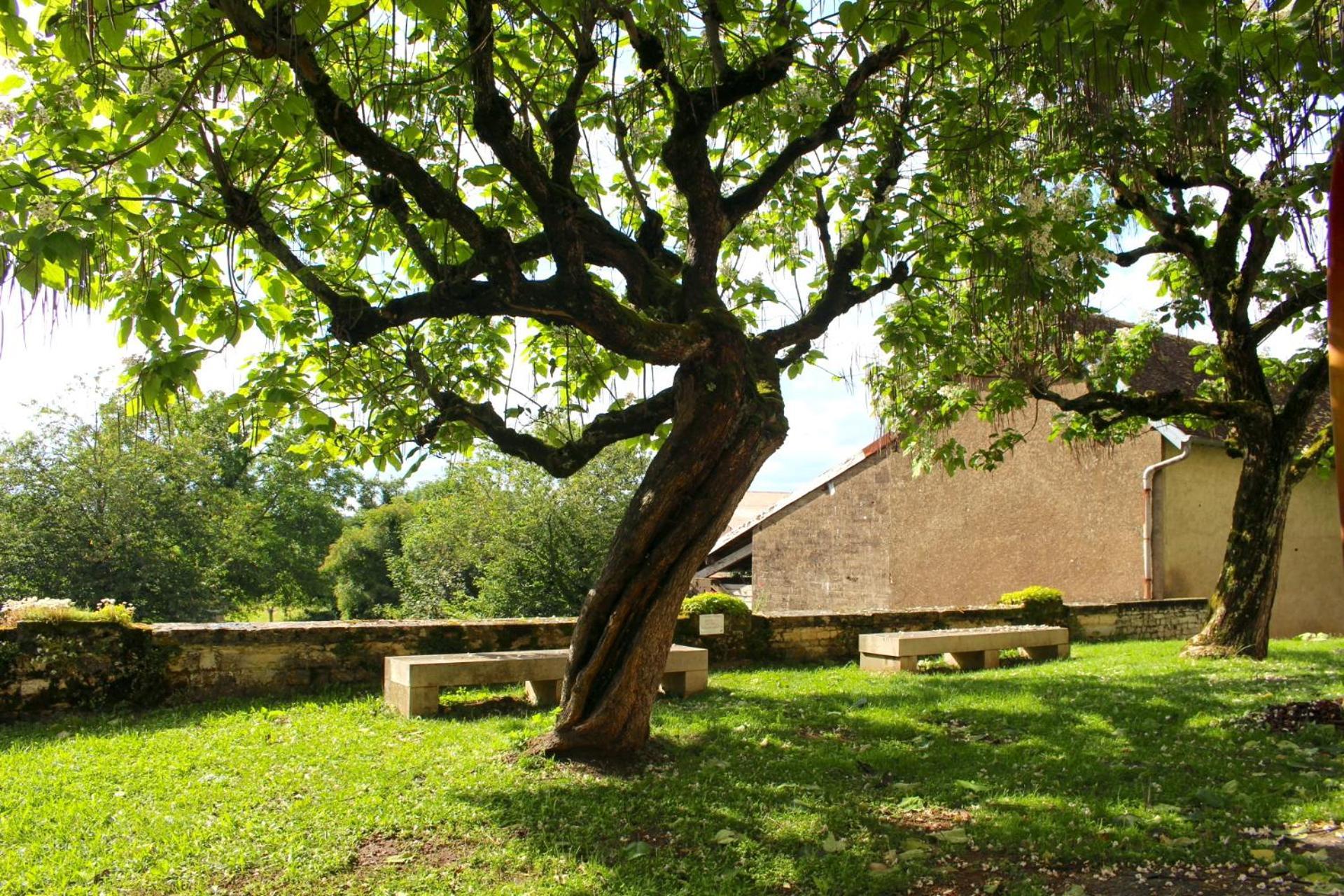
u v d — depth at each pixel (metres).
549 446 6.56
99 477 24.53
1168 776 5.33
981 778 5.46
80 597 23.61
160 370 4.61
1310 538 16.03
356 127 4.89
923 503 18.72
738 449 5.73
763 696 8.54
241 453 32.88
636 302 6.22
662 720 7.28
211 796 5.16
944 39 4.95
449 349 7.48
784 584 21.81
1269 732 6.30
